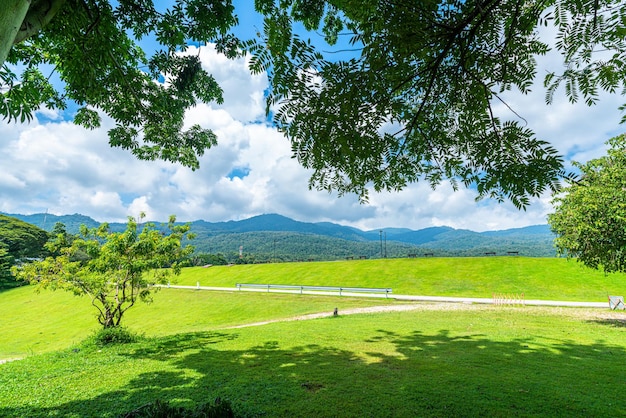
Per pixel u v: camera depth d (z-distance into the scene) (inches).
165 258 464.8
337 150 106.0
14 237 2044.8
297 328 472.1
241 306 902.4
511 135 85.2
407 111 115.6
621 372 248.8
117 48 185.5
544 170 78.8
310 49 89.2
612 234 392.5
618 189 386.9
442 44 95.3
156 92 230.5
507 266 1165.1
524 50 98.8
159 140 255.3
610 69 83.7
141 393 217.9
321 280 1322.6
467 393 206.1
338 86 90.7
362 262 1487.5
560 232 476.1
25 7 63.7
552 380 230.1
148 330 727.1
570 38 86.7
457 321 518.3
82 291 441.7
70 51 167.3
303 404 191.9
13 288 1660.9
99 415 185.2
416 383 225.3
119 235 442.6
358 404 191.3
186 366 281.9
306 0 161.9
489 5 95.0
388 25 86.4
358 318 570.6
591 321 503.2
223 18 185.0
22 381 251.4
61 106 223.8
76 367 289.7
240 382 233.0
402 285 1135.0
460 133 107.0
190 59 208.1
